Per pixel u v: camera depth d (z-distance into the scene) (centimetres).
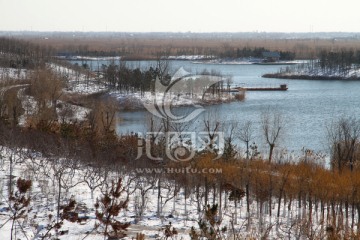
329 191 2134
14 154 2492
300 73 12225
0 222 1553
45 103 5069
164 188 2262
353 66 12156
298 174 2275
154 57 16762
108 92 7250
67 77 8056
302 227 1722
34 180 2125
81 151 2611
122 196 2038
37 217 1645
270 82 10869
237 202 2208
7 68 8425
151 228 1684
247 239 1546
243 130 4556
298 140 4550
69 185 2120
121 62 14750
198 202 1966
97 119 4344
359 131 4422
